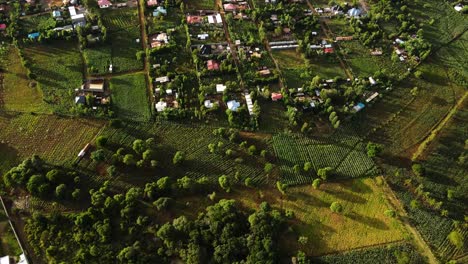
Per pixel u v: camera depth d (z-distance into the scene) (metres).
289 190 89.06
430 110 105.44
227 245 76.62
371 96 107.06
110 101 102.31
